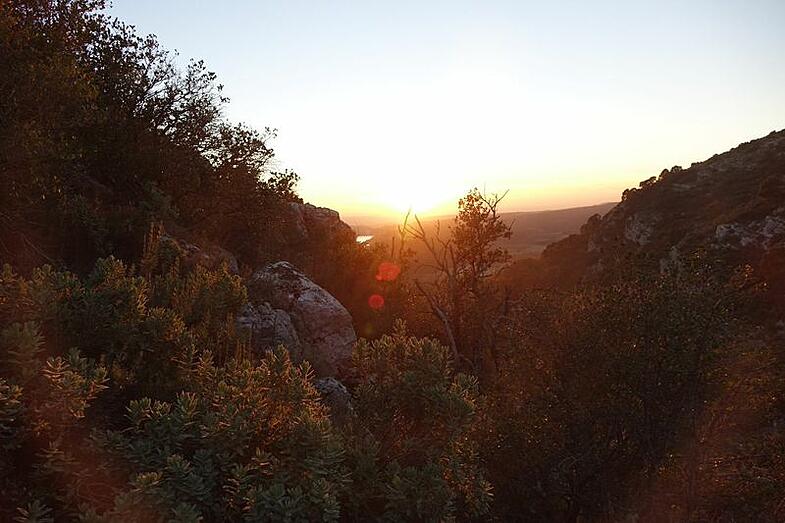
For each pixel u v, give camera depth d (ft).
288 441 13.76
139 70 52.90
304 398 15.25
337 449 13.84
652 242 213.05
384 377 19.81
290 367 16.25
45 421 11.62
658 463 29.60
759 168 231.91
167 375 16.98
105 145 47.80
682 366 29.30
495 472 30.25
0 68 28.89
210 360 16.78
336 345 39.60
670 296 30.60
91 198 43.65
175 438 12.81
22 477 11.32
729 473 29.35
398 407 18.57
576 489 30.30
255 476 12.98
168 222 45.29
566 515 30.83
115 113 48.55
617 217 255.50
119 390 15.06
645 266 33.47
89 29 42.80
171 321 17.97
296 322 39.22
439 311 62.80
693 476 28.78
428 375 18.53
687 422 29.43
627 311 31.40
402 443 17.90
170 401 15.48
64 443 12.01
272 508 11.92
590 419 31.09
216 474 12.43
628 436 31.19
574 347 32.32
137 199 50.06
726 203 209.97
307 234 75.51
